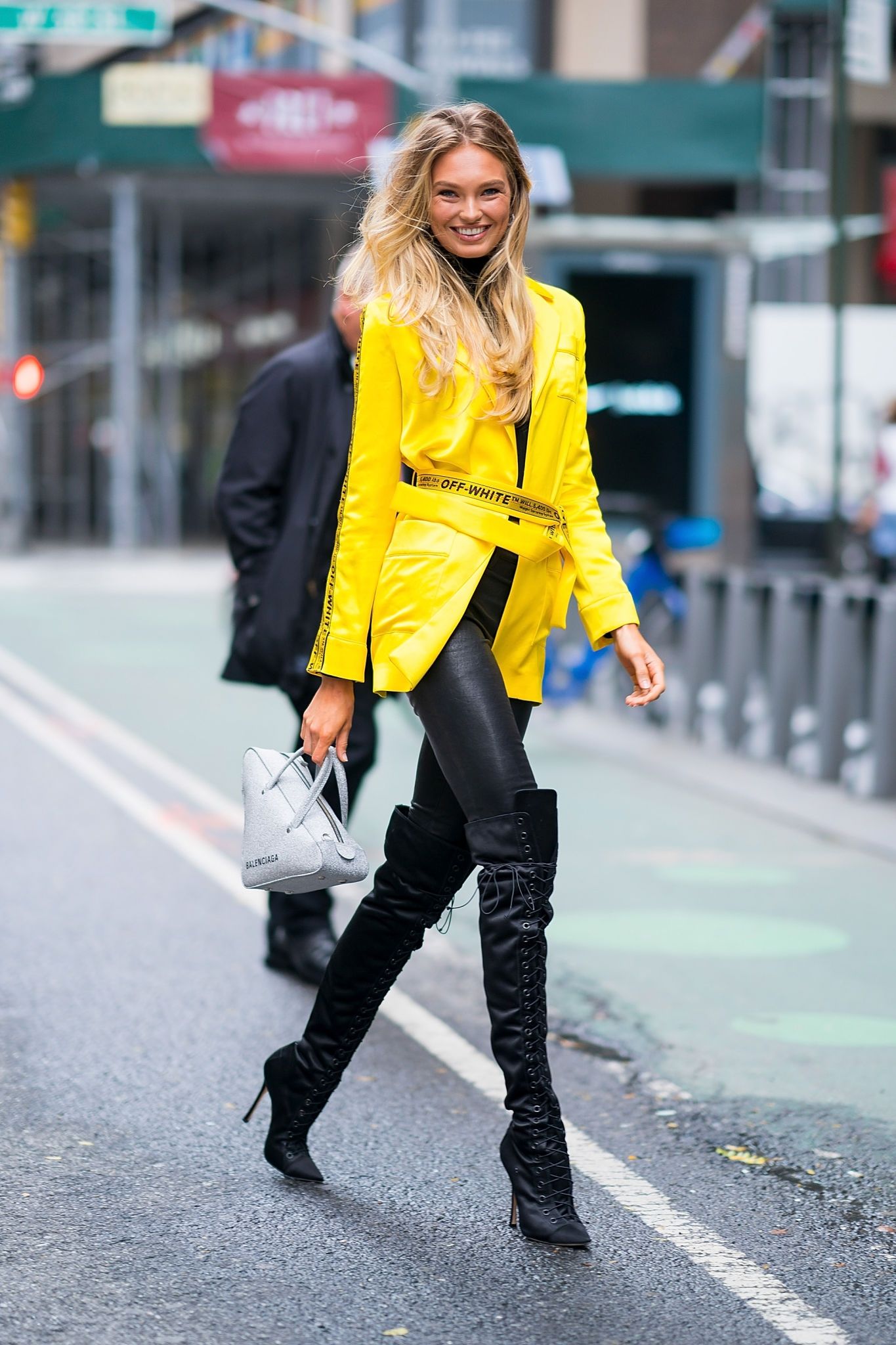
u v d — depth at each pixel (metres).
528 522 6.07
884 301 47.94
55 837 13.57
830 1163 7.20
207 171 44.06
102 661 25.97
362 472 6.11
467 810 5.98
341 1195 6.72
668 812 15.20
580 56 41.62
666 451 30.86
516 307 6.07
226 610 31.09
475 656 6.02
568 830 14.36
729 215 41.03
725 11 41.09
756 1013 9.36
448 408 6.01
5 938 10.58
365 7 43.53
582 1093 8.04
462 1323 5.63
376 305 6.05
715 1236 6.39
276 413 9.35
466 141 5.98
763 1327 5.64
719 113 35.34
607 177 35.56
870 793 15.88
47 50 53.06
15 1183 6.79
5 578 42.25
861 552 40.34
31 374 33.31
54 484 58.53
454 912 11.66
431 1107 7.77
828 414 44.19
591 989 9.77
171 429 57.28
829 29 40.47
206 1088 7.96
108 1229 6.36
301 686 9.36
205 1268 6.02
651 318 30.69
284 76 40.22
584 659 20.89
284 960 9.85
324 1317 5.66
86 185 48.84
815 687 17.28
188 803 15.12
